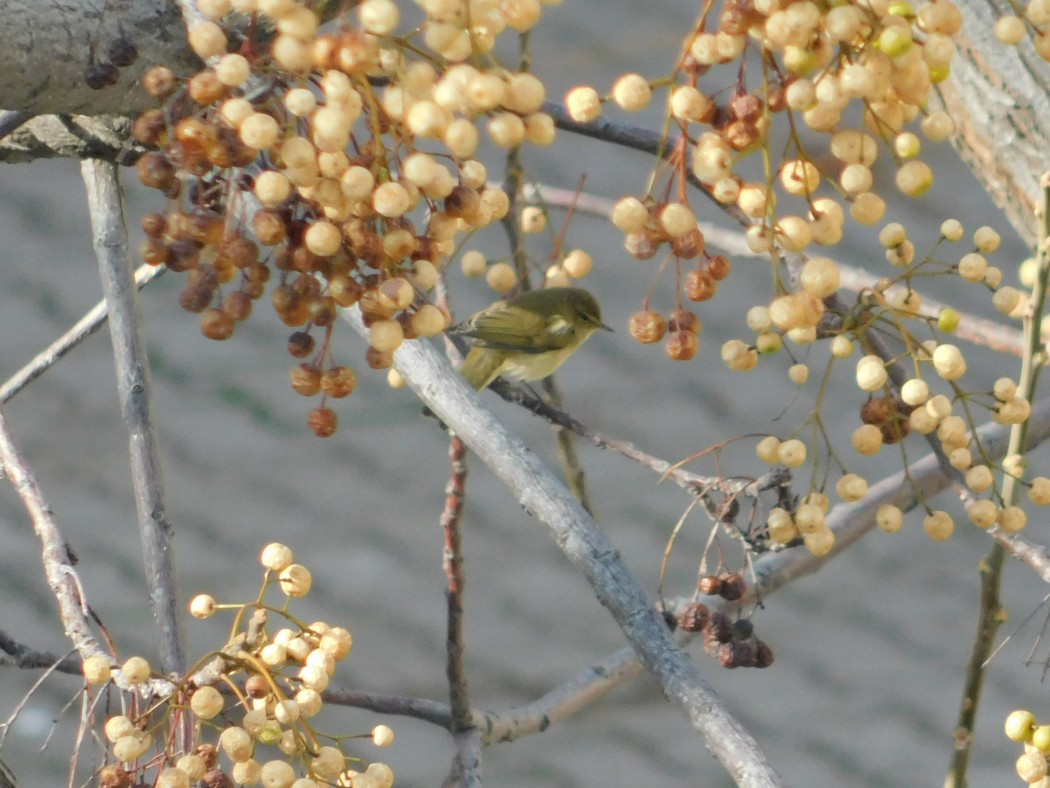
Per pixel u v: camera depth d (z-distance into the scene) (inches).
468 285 492.1
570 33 550.6
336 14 217.5
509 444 223.3
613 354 488.7
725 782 390.9
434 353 225.3
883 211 214.8
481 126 521.0
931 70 214.5
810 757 392.2
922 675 424.8
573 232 517.7
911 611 447.5
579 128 226.5
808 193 215.2
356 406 477.1
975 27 228.2
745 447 456.1
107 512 422.0
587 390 472.1
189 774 213.9
